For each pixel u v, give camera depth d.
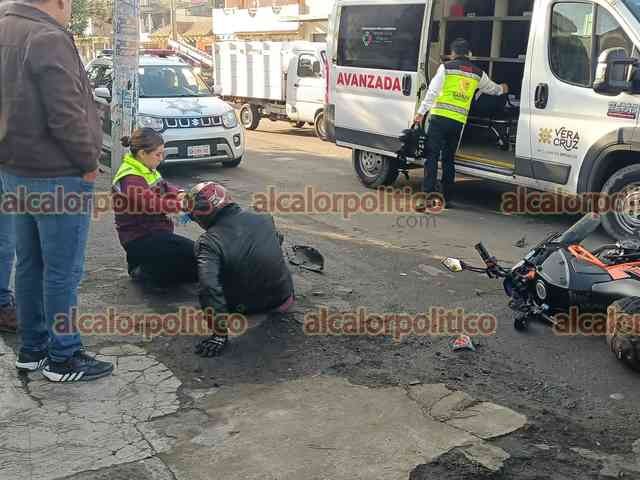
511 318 4.94
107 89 10.38
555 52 7.01
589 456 3.28
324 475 3.08
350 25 9.41
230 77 18.02
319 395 3.80
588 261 4.66
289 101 15.95
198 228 7.21
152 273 5.27
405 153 8.61
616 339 4.10
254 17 32.22
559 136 7.03
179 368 4.08
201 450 3.26
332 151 13.40
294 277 5.69
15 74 3.36
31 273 3.79
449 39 9.00
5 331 4.45
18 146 3.45
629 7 6.44
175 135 10.07
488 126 8.80
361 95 9.33
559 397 3.85
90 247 6.38
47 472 3.05
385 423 3.52
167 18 54.03
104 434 3.37
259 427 3.47
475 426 3.50
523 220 7.94
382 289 5.51
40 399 3.67
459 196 9.17
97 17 33.31
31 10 3.42
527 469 3.16
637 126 6.30
